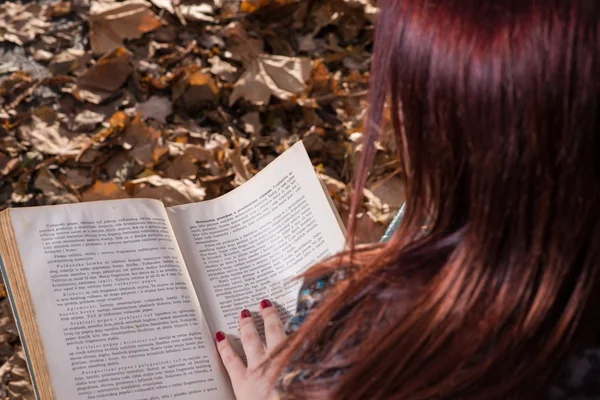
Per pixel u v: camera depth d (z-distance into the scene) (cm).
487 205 71
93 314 128
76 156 204
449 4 69
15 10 229
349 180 210
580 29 65
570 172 68
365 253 94
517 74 66
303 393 82
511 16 66
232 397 130
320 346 83
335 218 138
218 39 230
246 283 140
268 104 221
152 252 136
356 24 240
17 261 127
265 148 216
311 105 219
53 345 123
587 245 72
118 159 206
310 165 142
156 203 142
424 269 79
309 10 240
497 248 72
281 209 143
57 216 133
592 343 75
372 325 80
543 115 66
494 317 72
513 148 68
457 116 70
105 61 218
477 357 74
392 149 206
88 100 213
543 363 73
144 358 127
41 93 214
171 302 133
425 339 74
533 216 70
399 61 72
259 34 234
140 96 219
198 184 204
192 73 221
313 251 137
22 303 126
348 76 230
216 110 219
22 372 175
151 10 232
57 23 229
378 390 75
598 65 65
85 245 133
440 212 77
